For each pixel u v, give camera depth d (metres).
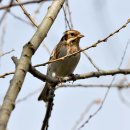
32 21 9.18
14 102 6.06
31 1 5.67
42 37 7.39
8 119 5.70
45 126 8.62
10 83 6.44
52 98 8.88
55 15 7.78
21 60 6.86
